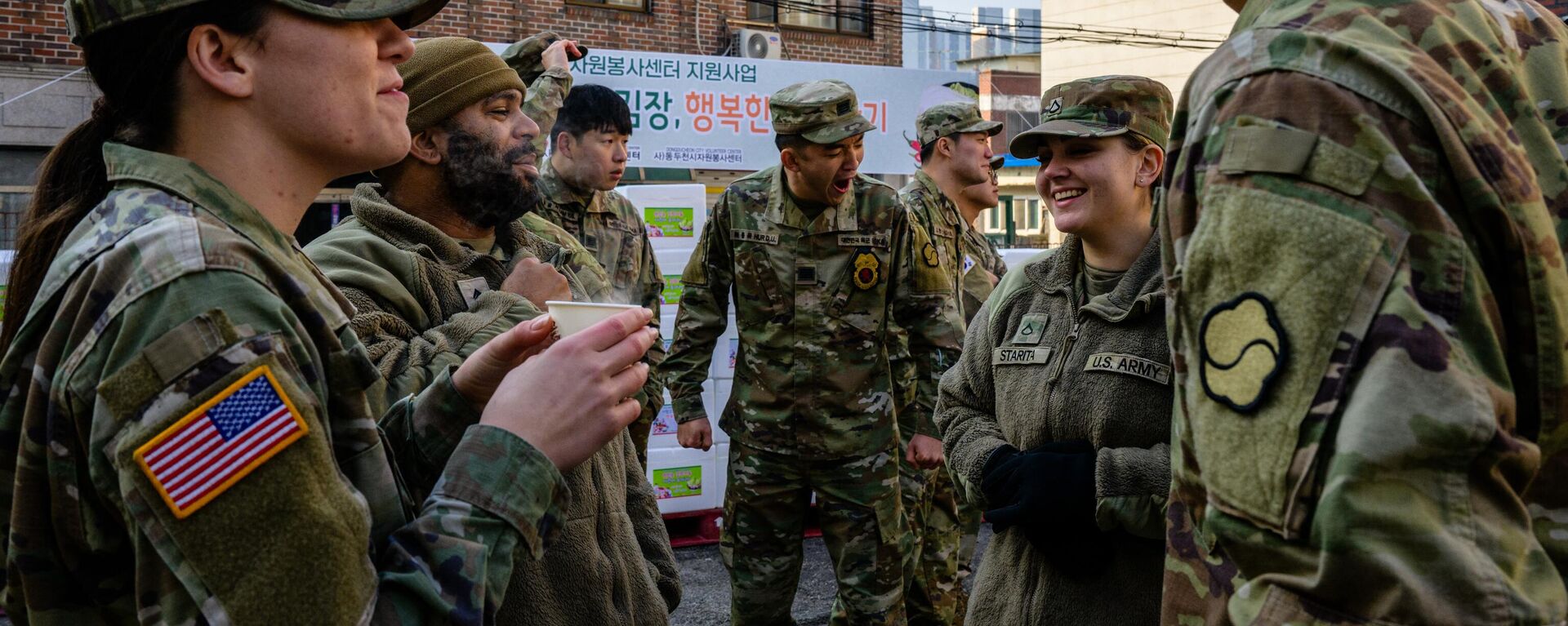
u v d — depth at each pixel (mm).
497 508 984
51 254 1045
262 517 851
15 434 947
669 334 5445
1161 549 1922
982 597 2230
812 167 3600
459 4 12969
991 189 4809
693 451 5414
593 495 1747
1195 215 1083
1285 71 1004
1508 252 950
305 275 1019
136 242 896
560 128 4137
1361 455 868
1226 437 985
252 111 1020
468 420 1238
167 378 852
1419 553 856
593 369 1065
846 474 3645
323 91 1027
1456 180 938
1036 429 2121
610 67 11523
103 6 984
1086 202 2133
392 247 1849
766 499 3709
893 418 3709
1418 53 993
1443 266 914
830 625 3861
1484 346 921
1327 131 961
